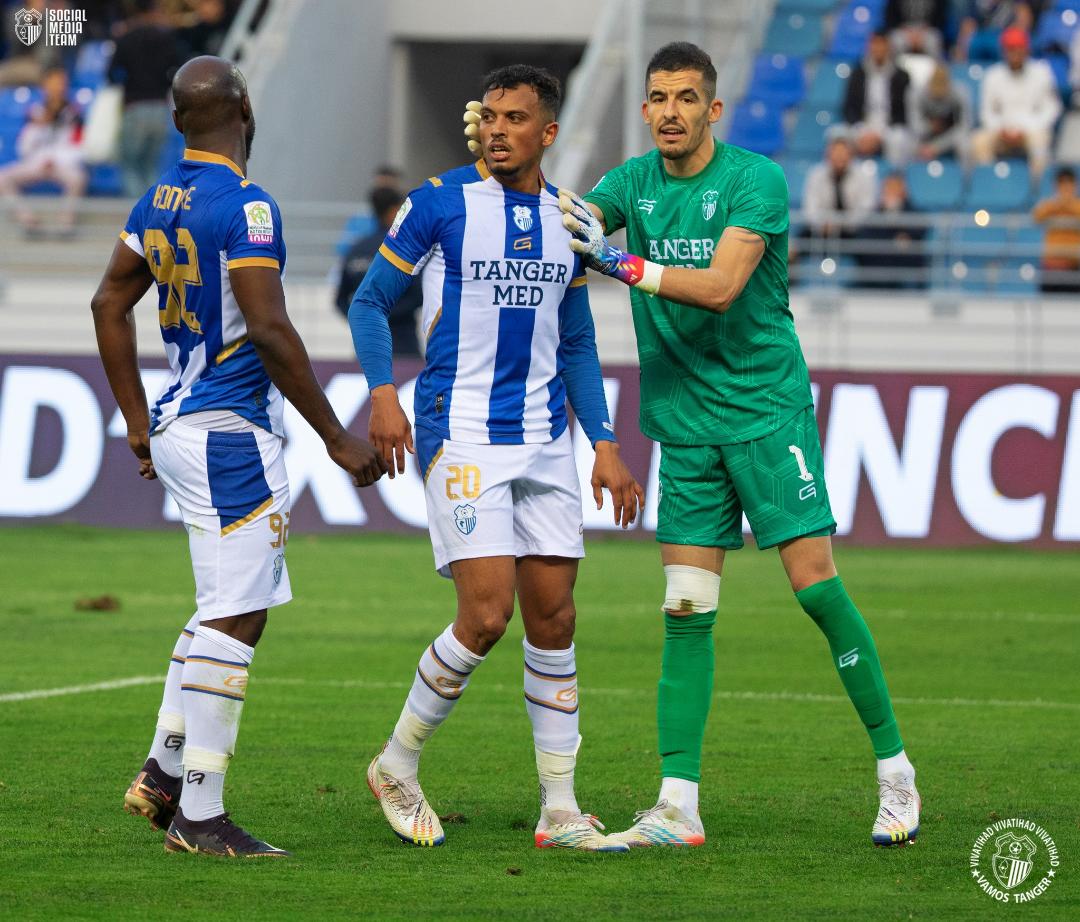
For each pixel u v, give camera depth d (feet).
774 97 222.89
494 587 53.67
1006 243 194.49
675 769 56.34
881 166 203.21
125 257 54.29
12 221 217.77
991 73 206.49
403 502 161.27
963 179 201.98
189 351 53.01
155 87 209.87
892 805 55.47
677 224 57.21
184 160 53.01
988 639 106.93
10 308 200.44
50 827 56.24
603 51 218.38
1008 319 180.34
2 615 112.27
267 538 53.01
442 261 54.44
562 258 54.75
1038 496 154.61
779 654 100.53
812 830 57.41
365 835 56.03
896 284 192.85
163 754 54.60
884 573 139.23
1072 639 107.14
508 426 54.44
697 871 51.39
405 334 160.97
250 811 59.52
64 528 162.71
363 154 245.86
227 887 48.49
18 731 74.13
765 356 57.00
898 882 50.03
